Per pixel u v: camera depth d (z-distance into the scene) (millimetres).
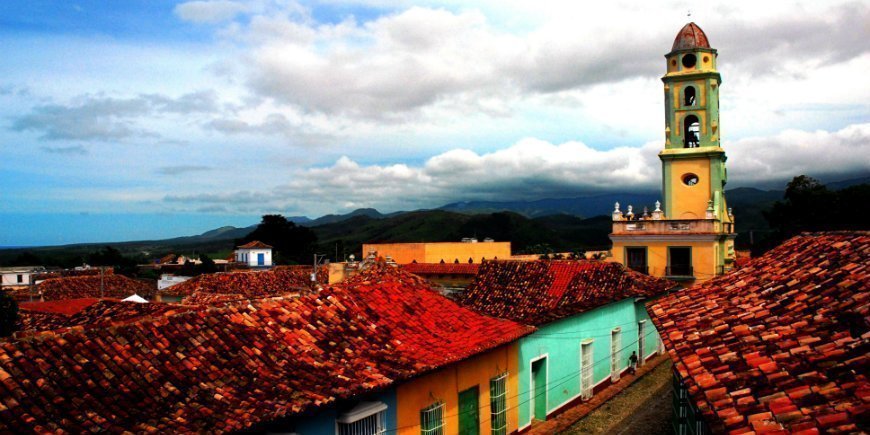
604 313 23141
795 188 45406
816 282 9453
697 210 38781
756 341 8227
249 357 10719
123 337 9930
